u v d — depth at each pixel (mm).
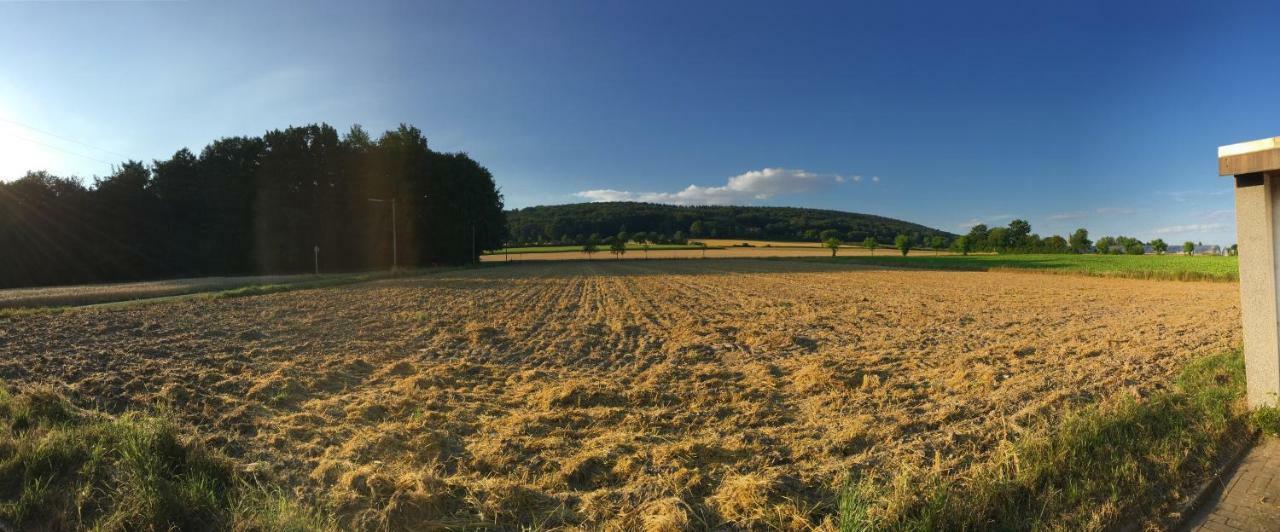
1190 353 9438
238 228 56562
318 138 63281
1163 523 3756
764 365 9578
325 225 60938
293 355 10391
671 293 25953
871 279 37094
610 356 10797
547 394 7418
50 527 3645
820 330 13836
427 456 5191
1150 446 4801
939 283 32812
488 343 12094
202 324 14406
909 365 9344
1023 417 5852
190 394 7156
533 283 33719
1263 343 5543
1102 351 10172
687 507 3984
